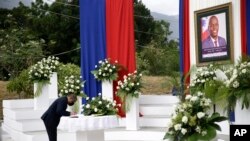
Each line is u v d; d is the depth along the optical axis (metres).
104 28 10.71
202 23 9.84
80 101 10.25
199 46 9.91
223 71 7.94
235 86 5.96
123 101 9.28
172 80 10.12
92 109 7.11
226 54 9.23
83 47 10.85
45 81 10.02
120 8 10.49
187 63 10.20
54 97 10.95
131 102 9.18
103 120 6.79
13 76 16.88
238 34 9.02
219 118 4.69
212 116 4.71
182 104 4.92
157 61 18.92
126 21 10.50
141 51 19.89
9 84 13.93
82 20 10.88
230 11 9.13
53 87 10.98
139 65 18.27
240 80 5.99
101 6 10.73
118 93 9.33
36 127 9.53
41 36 20.14
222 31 9.34
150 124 9.62
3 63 16.98
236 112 6.14
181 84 9.62
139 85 9.30
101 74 10.16
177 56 19.05
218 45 9.42
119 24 10.50
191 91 8.22
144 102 10.63
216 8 9.48
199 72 8.32
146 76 17.25
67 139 9.02
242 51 8.79
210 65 8.38
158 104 10.58
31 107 10.66
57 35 20.11
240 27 8.94
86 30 10.83
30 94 13.88
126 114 9.27
